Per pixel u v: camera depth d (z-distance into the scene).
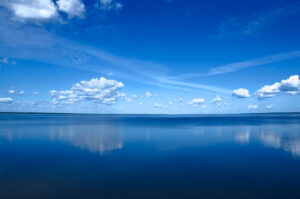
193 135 33.34
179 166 14.72
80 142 25.78
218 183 11.30
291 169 13.95
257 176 12.47
